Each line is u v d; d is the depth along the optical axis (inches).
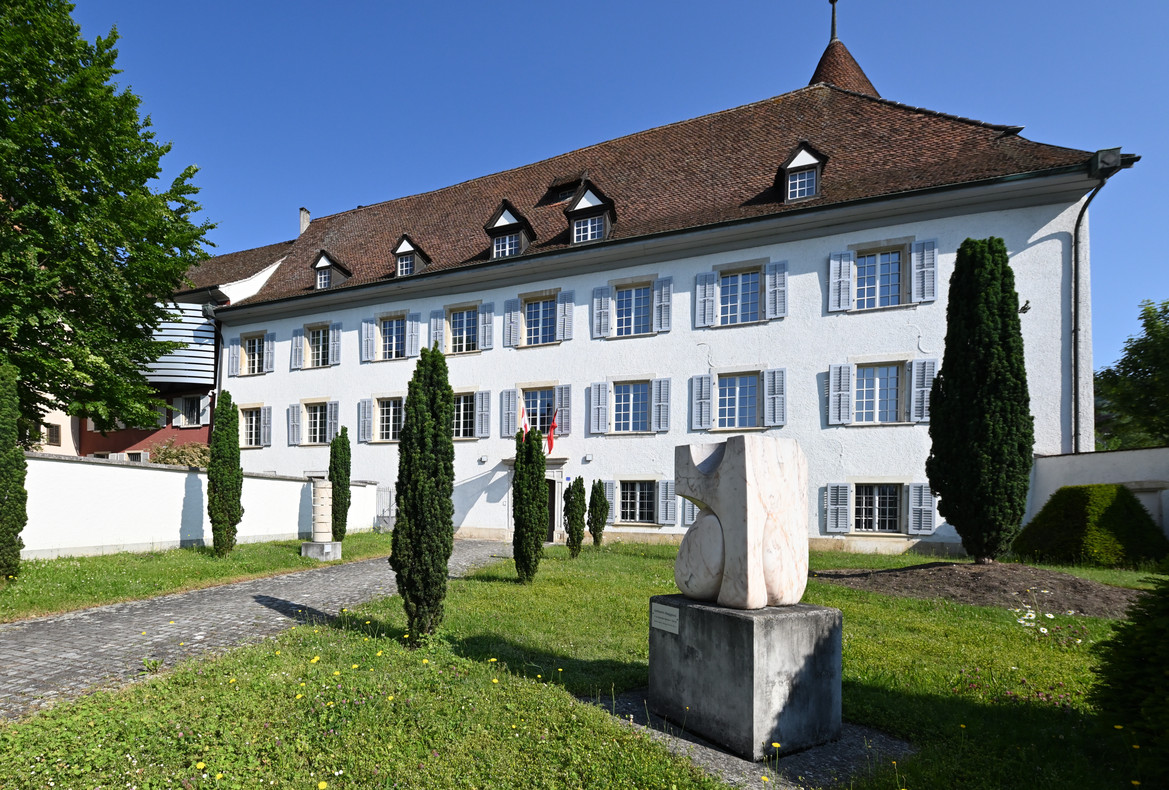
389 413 964.6
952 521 430.3
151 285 705.0
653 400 781.3
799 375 706.8
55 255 605.9
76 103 606.9
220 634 291.4
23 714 192.4
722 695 172.2
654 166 918.4
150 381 1067.9
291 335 1047.6
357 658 240.1
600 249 807.1
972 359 422.9
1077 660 248.2
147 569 459.2
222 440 568.1
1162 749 144.5
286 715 180.7
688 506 751.1
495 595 377.4
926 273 658.2
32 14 598.2
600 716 183.3
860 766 161.6
